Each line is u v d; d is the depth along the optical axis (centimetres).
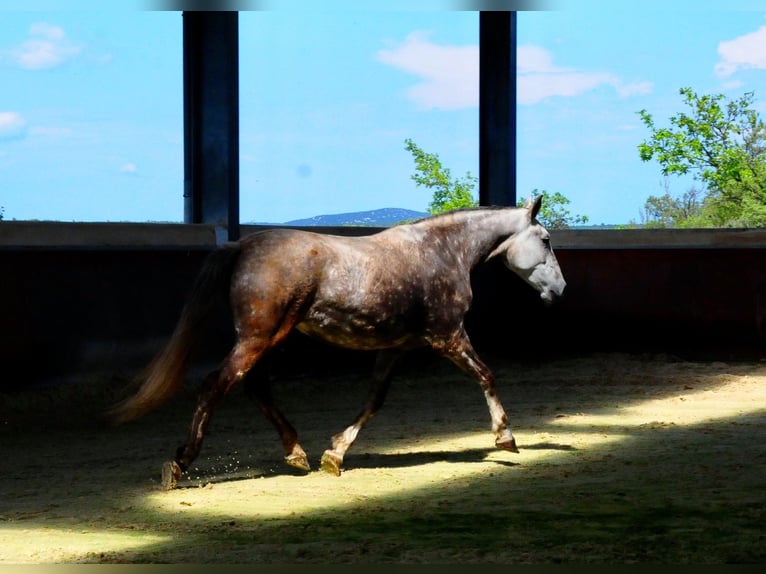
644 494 736
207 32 1434
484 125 1823
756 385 1477
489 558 558
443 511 682
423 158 2931
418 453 938
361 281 800
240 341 773
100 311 1307
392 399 1373
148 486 779
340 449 832
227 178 1434
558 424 1126
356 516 668
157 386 763
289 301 776
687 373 1608
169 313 1384
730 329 1827
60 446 988
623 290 1833
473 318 1773
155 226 1369
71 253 1280
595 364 1706
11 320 1218
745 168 2950
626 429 1084
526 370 1670
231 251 781
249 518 664
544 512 677
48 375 1247
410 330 834
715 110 3005
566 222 3084
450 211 877
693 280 1834
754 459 888
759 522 647
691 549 580
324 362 1561
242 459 912
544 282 908
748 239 1841
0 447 978
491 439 1020
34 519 662
